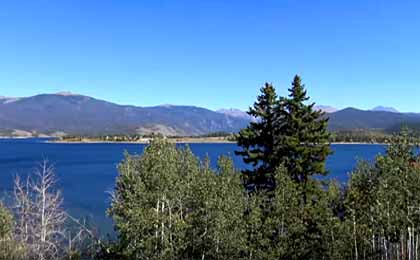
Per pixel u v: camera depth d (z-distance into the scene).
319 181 46.56
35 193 45.75
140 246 35.12
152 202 36.66
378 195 35.75
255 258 36.22
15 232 38.62
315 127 48.66
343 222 37.66
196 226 36.62
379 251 37.31
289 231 36.53
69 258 37.88
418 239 35.94
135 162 38.09
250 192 44.66
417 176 35.69
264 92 49.00
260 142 48.91
